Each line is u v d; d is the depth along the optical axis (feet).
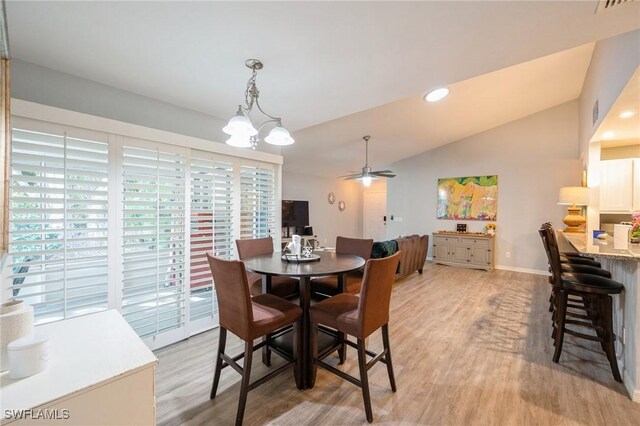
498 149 19.10
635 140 12.50
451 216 21.09
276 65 6.44
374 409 5.72
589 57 11.76
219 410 5.70
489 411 5.69
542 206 17.57
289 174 23.70
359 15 4.77
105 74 6.89
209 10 4.66
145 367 3.13
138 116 8.00
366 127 15.30
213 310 9.53
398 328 9.66
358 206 32.19
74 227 6.59
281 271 6.28
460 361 7.56
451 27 5.10
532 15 4.77
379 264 5.51
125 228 7.42
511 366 7.30
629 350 6.39
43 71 6.53
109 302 7.13
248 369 5.34
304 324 6.32
